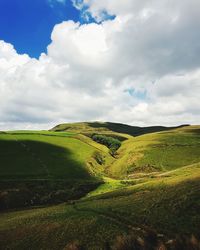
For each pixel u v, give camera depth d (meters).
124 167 132.12
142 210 49.56
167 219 44.66
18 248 43.88
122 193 67.88
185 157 136.38
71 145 141.25
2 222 58.19
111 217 49.47
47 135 149.88
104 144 187.62
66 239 43.47
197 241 36.84
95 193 86.38
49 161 109.44
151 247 37.72
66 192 84.44
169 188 58.28
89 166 115.38
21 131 149.75
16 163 101.69
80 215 52.31
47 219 52.94
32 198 79.06
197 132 189.88
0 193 76.69
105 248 39.31
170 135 181.62
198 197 49.69
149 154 142.25
